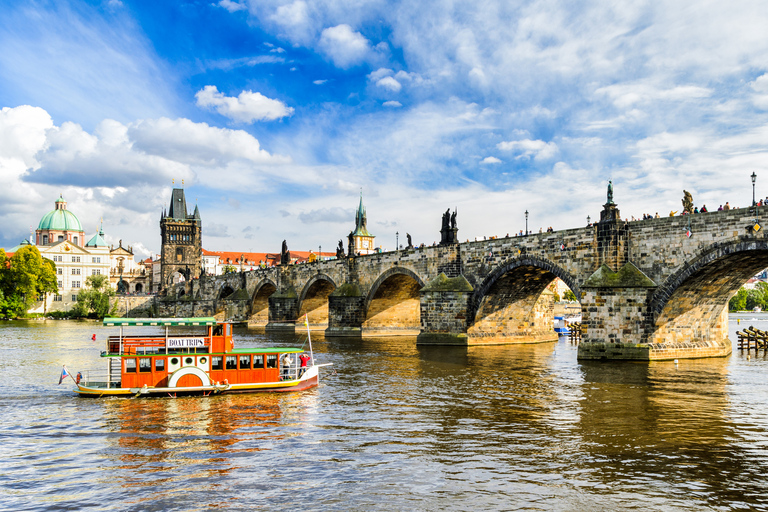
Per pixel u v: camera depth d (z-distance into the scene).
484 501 23.19
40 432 34.09
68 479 26.09
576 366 60.03
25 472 27.08
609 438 31.69
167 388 44.25
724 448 29.66
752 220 52.00
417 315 117.50
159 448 30.80
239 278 181.38
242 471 26.95
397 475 26.20
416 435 32.81
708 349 65.69
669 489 24.27
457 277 87.69
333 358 70.44
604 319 62.47
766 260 55.56
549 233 72.25
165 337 45.28
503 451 29.59
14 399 43.84
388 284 107.56
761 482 24.98
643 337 60.81
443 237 90.44
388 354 75.25
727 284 61.41
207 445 31.27
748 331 77.00
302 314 139.25
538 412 38.31
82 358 73.44
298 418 37.28
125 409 40.19
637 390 45.59
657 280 60.16
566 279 69.38
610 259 63.12
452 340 86.56
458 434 32.91
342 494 24.02
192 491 24.50
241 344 91.31
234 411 39.44
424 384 49.97
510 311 91.06
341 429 34.34
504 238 79.75
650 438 31.61
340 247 126.12
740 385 47.41
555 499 23.33
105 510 22.67
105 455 29.62
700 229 56.25
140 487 25.05
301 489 24.61
